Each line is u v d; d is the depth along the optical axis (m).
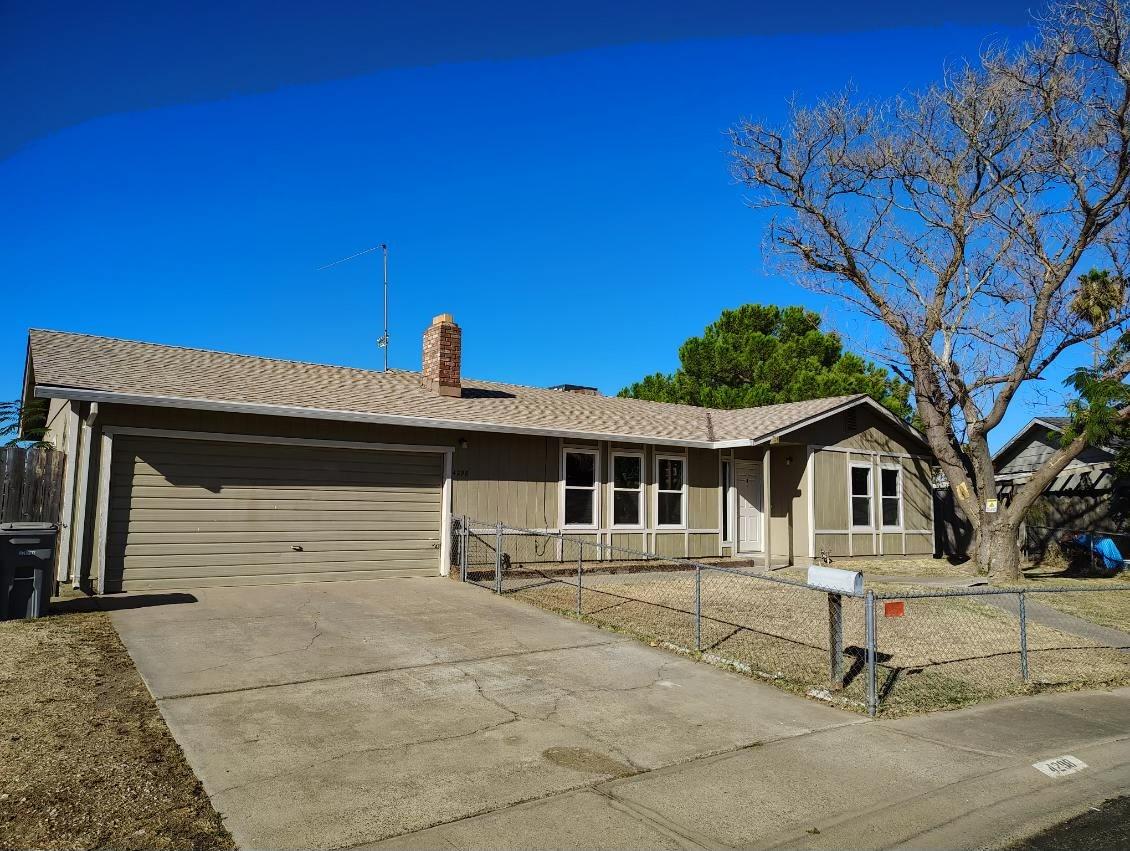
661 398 34.47
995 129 16.86
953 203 17.69
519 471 15.01
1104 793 5.26
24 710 5.88
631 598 12.38
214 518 11.74
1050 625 11.70
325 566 12.68
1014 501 17.12
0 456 10.19
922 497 21.56
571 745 5.75
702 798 4.90
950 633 10.66
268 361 15.19
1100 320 17.69
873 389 30.39
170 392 11.30
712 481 18.11
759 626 10.43
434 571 13.85
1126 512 20.22
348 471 13.05
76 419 10.76
